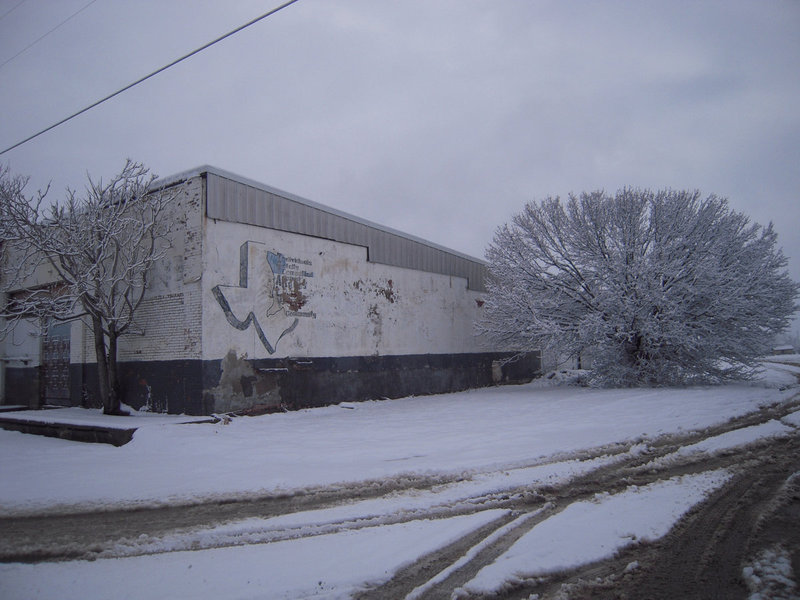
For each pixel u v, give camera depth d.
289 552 4.71
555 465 7.55
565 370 30.75
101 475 7.64
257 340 13.75
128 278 13.11
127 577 4.25
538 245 20.98
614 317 18.81
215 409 12.57
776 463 7.36
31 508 6.20
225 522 5.59
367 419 12.91
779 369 27.86
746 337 19.03
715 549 4.57
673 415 11.61
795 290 19.23
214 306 12.81
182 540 5.10
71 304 13.94
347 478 7.20
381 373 17.89
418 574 4.23
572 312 20.55
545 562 4.35
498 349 25.05
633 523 5.18
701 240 19.19
